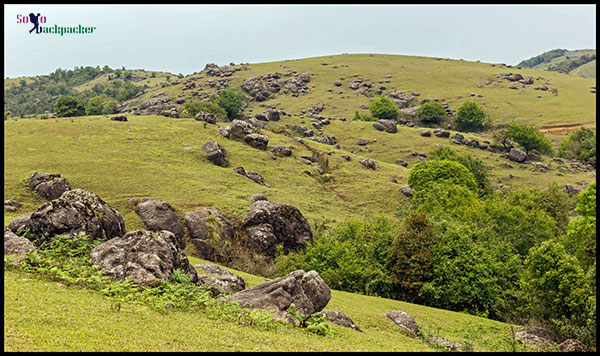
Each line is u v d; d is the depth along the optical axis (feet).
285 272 155.53
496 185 357.00
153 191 224.53
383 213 283.38
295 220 206.08
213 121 382.22
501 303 134.82
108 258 77.56
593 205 163.63
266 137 345.10
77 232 96.68
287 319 71.82
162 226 183.73
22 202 189.47
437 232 158.81
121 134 313.12
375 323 95.55
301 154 354.74
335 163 354.95
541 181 379.55
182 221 194.39
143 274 73.61
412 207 263.49
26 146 267.80
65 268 73.87
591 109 595.47
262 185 279.90
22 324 45.32
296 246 201.36
